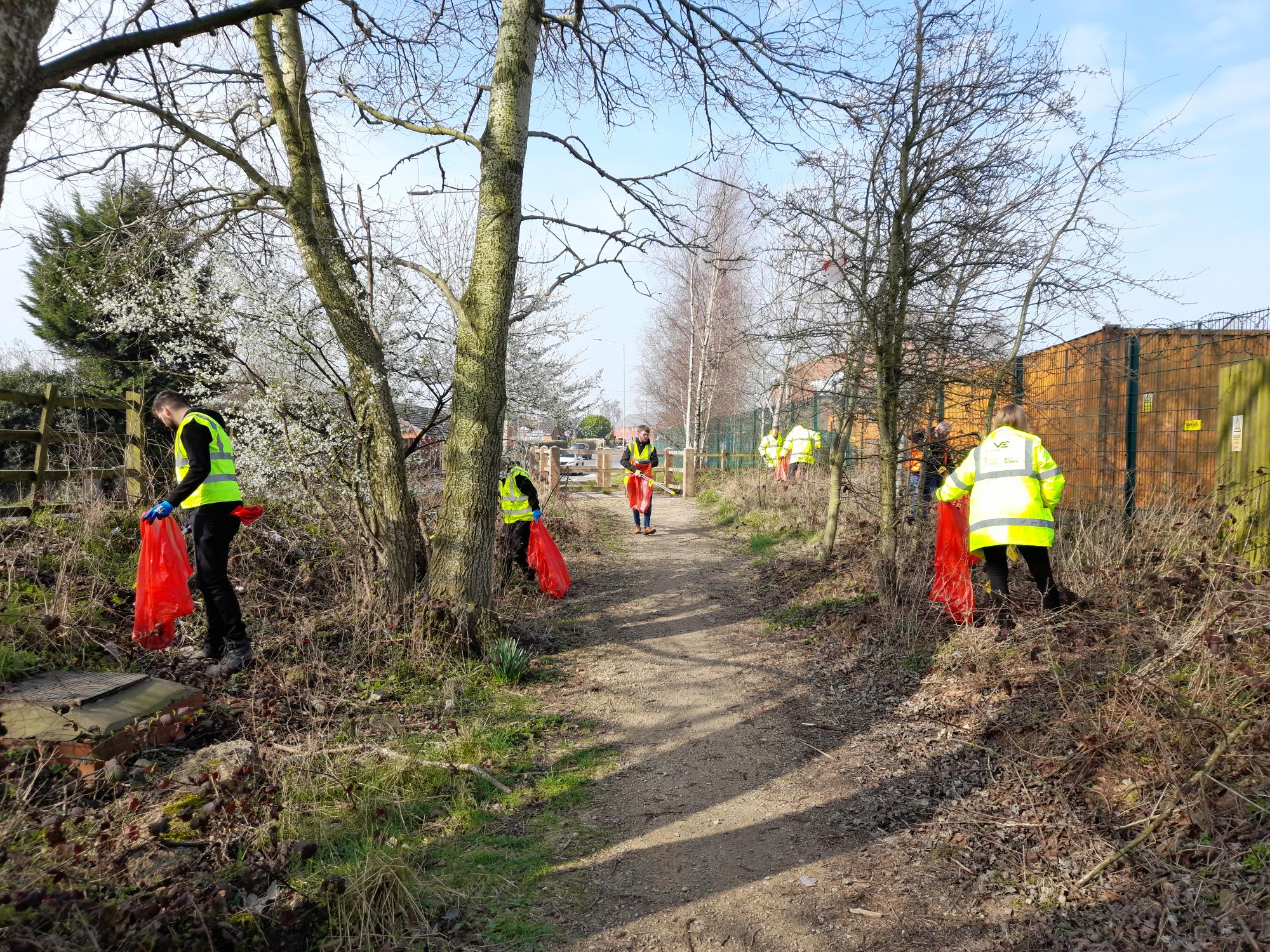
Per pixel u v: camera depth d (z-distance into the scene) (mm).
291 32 6648
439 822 3736
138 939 2412
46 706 3723
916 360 6969
